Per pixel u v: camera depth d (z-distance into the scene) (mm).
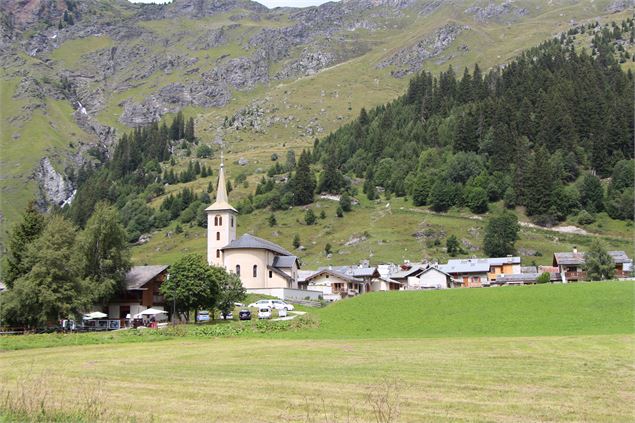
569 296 90312
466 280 162375
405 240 198625
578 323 76688
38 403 30438
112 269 102188
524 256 181625
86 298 86625
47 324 84188
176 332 73500
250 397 33500
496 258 165750
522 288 99250
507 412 30391
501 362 47344
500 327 77062
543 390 36000
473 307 89250
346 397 33562
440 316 85875
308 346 60094
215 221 148125
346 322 85312
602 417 29609
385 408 30781
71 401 31578
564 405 32000
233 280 103000
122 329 85812
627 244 183625
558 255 156250
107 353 54688
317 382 38312
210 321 95000
